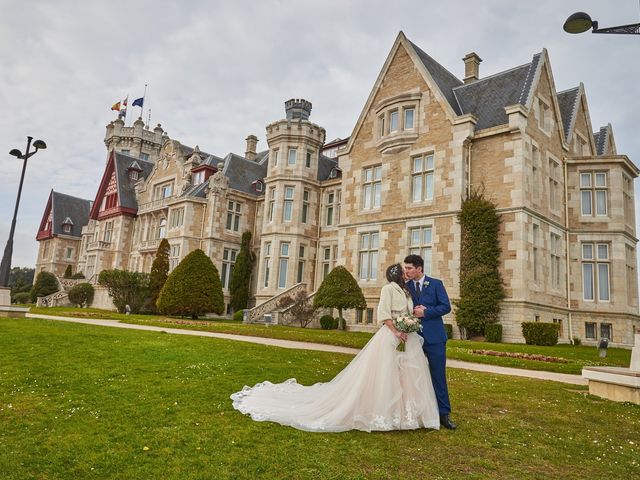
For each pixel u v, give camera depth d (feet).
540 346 55.47
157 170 138.62
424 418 17.35
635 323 75.46
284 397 19.72
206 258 85.40
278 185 104.58
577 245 76.13
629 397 24.07
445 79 85.20
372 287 78.33
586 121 90.33
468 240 67.15
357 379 17.42
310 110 118.93
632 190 80.64
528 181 67.10
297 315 81.71
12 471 12.69
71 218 208.85
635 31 31.30
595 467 14.48
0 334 36.17
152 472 12.74
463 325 65.46
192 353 31.68
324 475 12.72
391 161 79.51
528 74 74.02
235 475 12.62
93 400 19.88
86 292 120.16
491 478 13.10
